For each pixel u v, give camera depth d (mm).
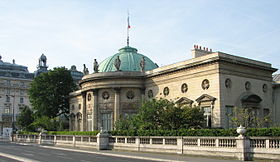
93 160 28312
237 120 42375
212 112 45375
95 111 61406
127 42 75250
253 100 48094
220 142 30719
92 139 48312
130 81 59531
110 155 36156
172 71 53312
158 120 43656
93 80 62125
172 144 36031
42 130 70875
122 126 48562
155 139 38281
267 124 50844
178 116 42219
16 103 134375
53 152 39688
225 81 45844
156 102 44906
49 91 82188
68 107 86375
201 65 48188
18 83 135875
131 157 33375
